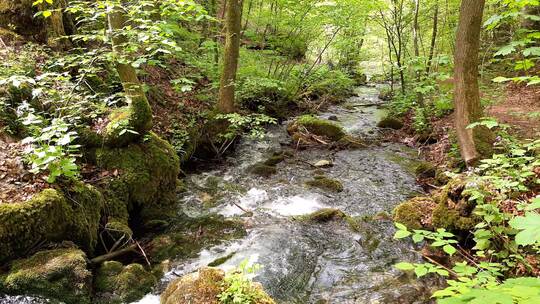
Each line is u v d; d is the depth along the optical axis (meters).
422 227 5.28
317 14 11.13
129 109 5.92
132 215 5.60
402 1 12.00
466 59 6.48
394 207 6.40
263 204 6.52
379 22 12.64
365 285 4.34
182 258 4.81
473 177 4.72
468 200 4.36
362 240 5.33
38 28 6.99
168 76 9.98
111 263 4.19
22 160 4.52
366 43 18.36
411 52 16.22
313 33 12.11
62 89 5.87
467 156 6.47
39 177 4.41
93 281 4.00
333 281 4.46
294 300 4.11
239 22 8.88
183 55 9.88
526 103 9.51
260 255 4.89
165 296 3.39
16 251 3.79
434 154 8.41
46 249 3.97
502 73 11.65
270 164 8.37
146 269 4.51
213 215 6.05
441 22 14.12
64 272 3.69
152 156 5.93
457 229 4.79
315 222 5.81
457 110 6.69
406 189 7.14
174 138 7.72
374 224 5.76
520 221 1.28
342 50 15.09
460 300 1.11
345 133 10.24
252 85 10.35
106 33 5.65
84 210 4.47
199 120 8.74
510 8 3.76
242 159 8.71
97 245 4.70
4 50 6.12
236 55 8.98
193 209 6.25
